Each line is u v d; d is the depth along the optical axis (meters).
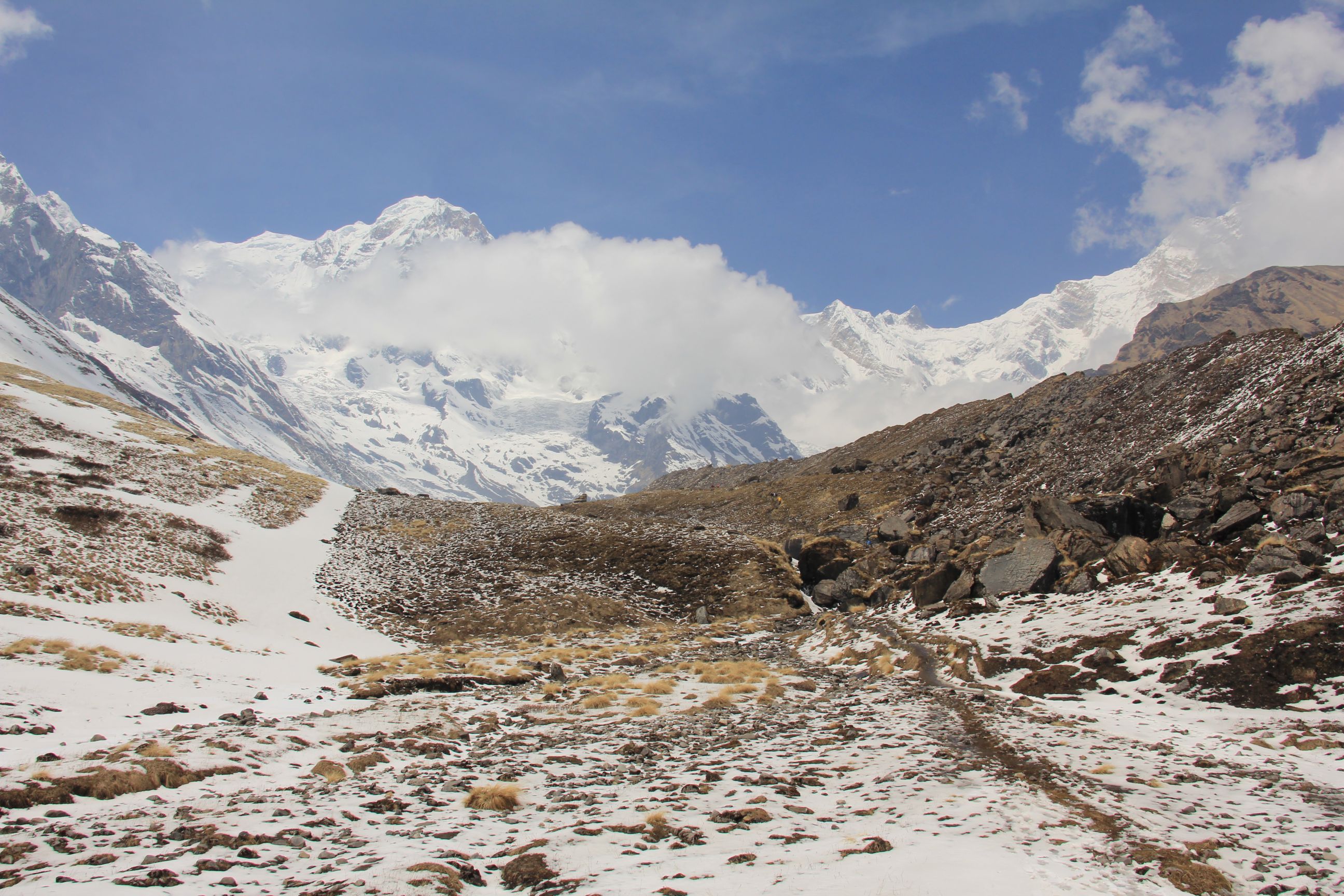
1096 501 50.38
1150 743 22.75
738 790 18.53
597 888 11.55
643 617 71.50
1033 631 38.91
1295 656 27.03
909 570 61.94
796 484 120.12
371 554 84.50
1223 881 11.68
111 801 16.39
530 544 89.69
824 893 10.77
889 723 26.61
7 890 10.84
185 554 67.88
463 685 39.41
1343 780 18.58
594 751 23.94
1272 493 41.03
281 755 21.92
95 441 94.94
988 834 14.10
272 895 11.14
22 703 25.45
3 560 53.22
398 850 13.77
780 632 61.97
